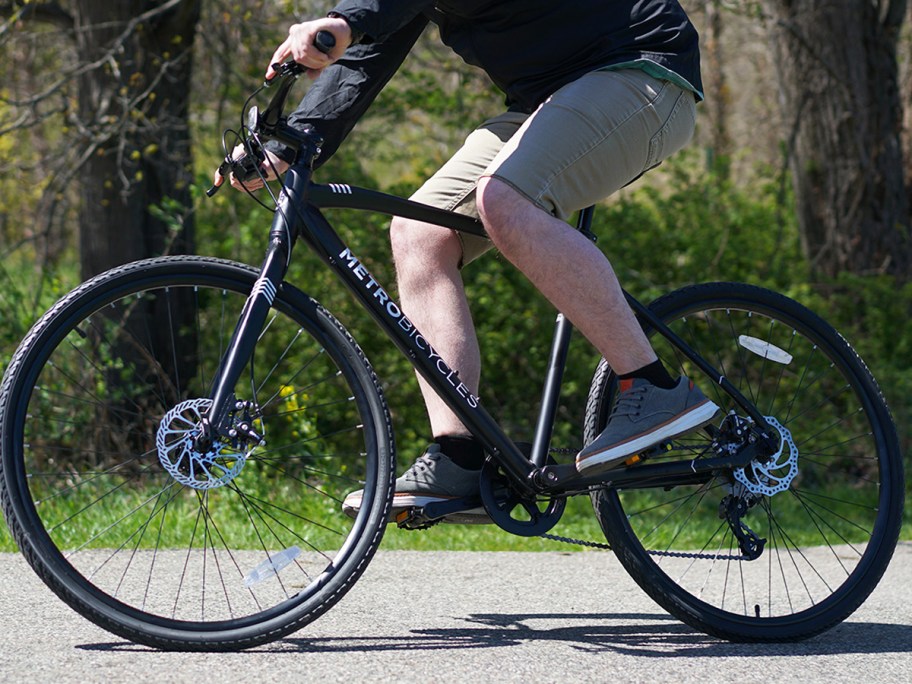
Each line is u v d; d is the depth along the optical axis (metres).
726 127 33.78
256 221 21.41
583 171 6.29
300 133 6.28
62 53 21.48
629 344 6.43
